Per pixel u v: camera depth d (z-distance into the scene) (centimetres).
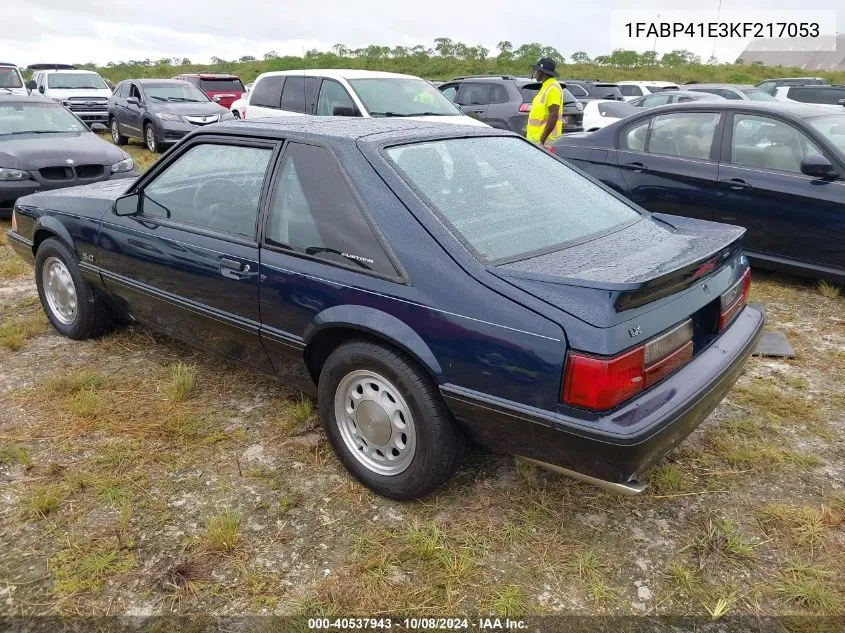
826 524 284
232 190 337
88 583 247
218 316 341
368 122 348
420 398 267
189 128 1385
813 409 377
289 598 244
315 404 374
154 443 336
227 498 296
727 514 290
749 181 576
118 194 425
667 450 252
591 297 227
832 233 536
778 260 575
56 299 462
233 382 399
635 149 660
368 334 283
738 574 257
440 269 257
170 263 359
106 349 443
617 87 1970
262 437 343
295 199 306
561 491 302
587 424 228
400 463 287
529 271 246
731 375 281
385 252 271
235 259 323
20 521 279
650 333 237
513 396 242
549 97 877
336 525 280
